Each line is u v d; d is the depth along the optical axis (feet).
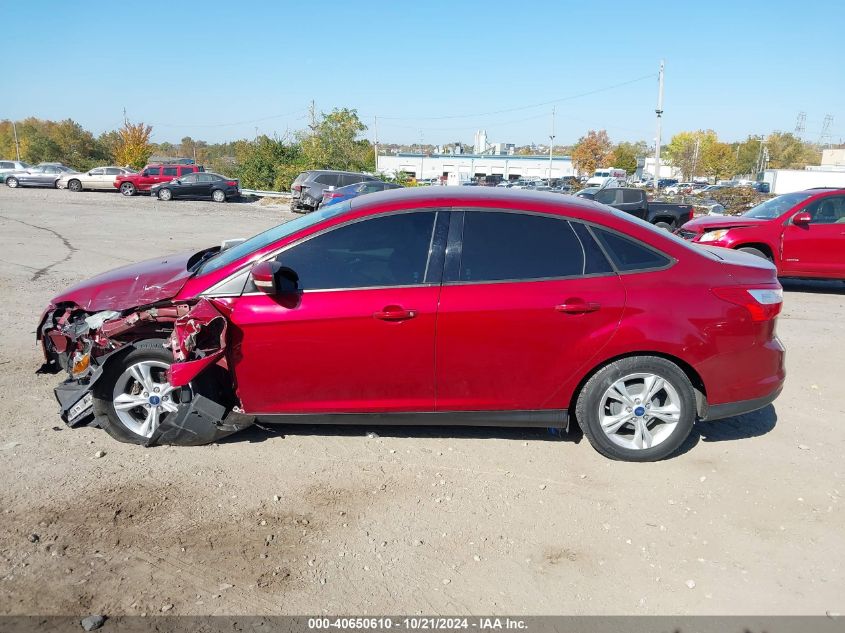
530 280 13.71
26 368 19.79
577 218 14.06
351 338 13.51
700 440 15.67
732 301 13.89
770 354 14.32
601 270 13.85
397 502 12.69
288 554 11.03
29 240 51.55
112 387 14.46
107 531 11.51
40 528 11.52
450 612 9.77
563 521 12.16
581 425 14.29
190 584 10.22
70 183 120.98
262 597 9.98
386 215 13.96
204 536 11.46
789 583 10.52
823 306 32.09
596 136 301.63
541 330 13.57
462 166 341.62
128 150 206.39
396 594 10.12
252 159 151.53
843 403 18.28
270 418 14.19
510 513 12.39
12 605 9.61
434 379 13.80
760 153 328.90
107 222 69.31
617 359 13.87
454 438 15.47
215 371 14.33
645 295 13.69
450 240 13.82
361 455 14.56
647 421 14.23
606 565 10.93
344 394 13.92
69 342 15.44
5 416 16.15
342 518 12.12
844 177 180.34
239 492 12.91
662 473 13.97
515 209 14.02
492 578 10.55
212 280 13.88
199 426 14.25
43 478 13.20
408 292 13.51
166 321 14.38
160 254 46.42
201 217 81.00
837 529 12.00
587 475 13.84
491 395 13.97
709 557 11.17
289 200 114.62
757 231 35.32
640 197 65.41
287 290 13.61
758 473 14.03
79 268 39.22
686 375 14.24
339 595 10.07
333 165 153.58
